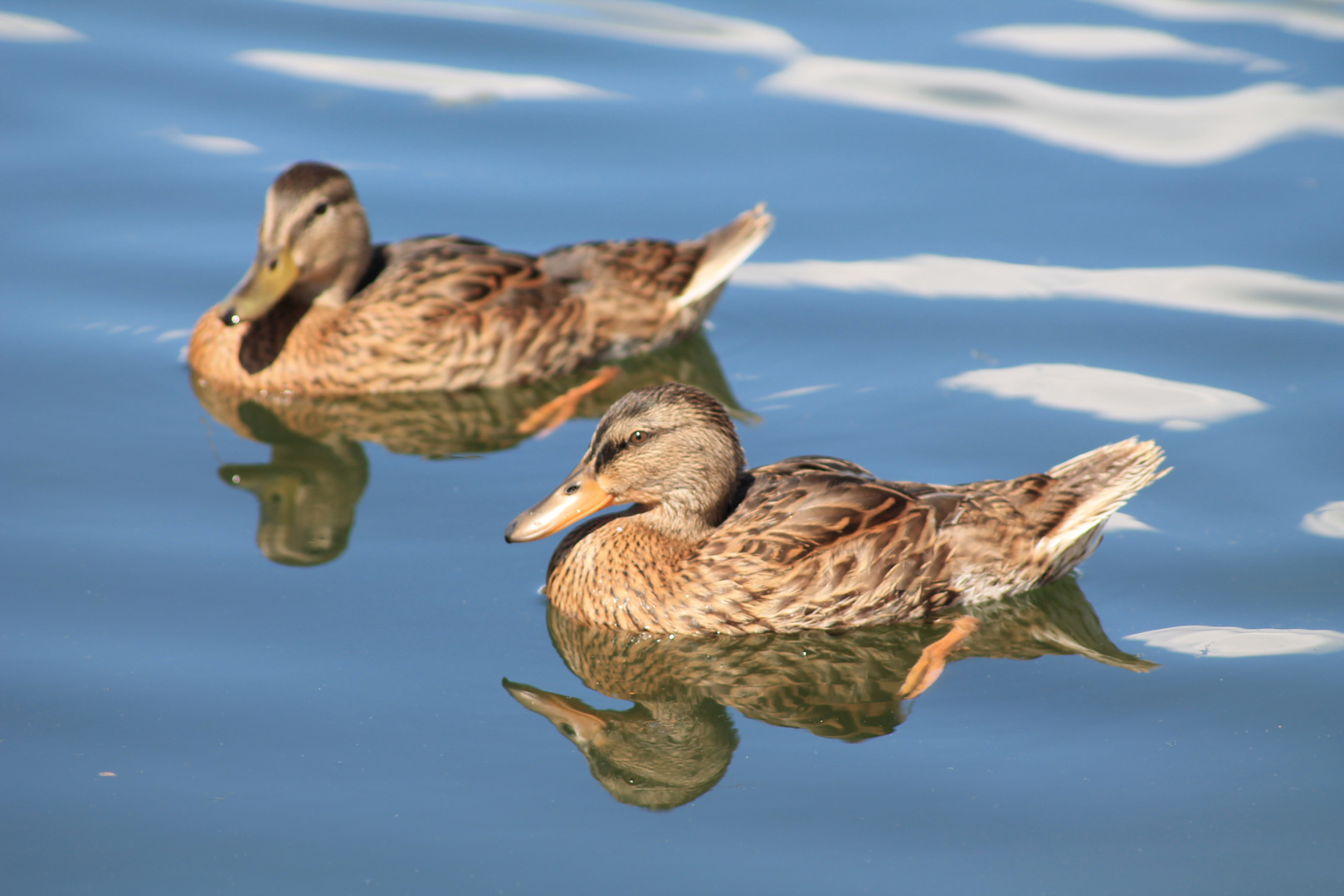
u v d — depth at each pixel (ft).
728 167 60.29
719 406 36.70
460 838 28.35
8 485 40.70
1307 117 63.05
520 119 63.26
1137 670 33.86
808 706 33.35
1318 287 51.47
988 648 35.35
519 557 38.52
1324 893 26.94
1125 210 57.21
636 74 67.36
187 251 53.98
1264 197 57.57
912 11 74.18
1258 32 71.31
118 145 59.82
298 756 30.48
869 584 35.65
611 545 36.60
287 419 46.37
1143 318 50.16
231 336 47.70
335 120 62.59
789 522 35.88
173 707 31.76
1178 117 63.62
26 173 57.52
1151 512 40.22
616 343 50.44
